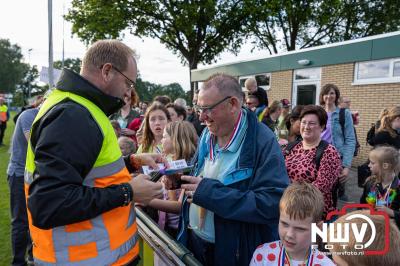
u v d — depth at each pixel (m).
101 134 1.25
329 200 2.50
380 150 2.59
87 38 16.75
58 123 1.14
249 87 4.79
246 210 1.40
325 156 2.55
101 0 16.03
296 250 1.38
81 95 1.27
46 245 1.30
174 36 17.72
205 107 1.54
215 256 1.56
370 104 7.90
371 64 7.88
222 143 1.67
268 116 4.49
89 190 1.17
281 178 1.48
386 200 2.52
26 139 2.91
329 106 3.90
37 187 1.10
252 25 17.83
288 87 10.34
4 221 4.23
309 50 9.39
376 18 19.09
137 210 2.06
